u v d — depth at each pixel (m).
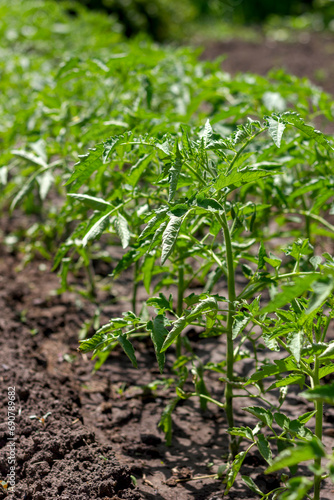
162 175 2.26
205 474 2.52
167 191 2.79
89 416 2.91
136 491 2.35
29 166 4.10
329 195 3.01
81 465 2.41
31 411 2.74
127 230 2.37
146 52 4.29
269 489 2.40
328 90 8.23
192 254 2.69
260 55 10.71
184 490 2.42
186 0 13.70
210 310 2.11
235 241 3.00
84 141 3.12
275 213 3.17
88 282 4.11
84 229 2.53
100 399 3.06
